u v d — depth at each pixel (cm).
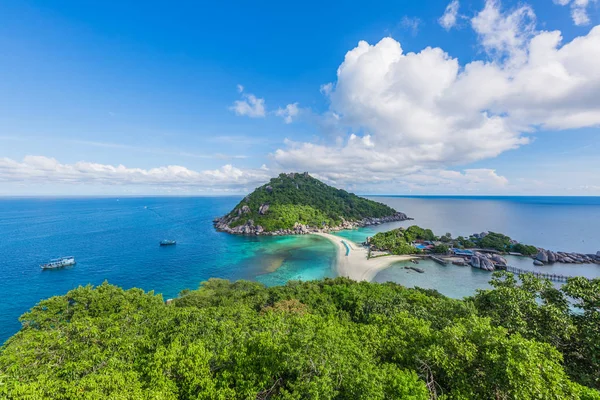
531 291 2039
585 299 1705
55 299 3341
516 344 1217
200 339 1953
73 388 1281
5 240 12094
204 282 5856
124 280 7400
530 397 1065
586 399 1099
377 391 1137
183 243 12244
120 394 1247
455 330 1441
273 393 1463
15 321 4909
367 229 17900
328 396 1156
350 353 1466
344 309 4147
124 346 1945
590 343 1536
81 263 8656
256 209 17612
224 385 1460
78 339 2139
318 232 16025
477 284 7162
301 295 4675
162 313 2830
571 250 10769
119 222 19625
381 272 8119
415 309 2895
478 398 1233
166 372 1527
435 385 1362
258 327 2205
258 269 8556
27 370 1703
